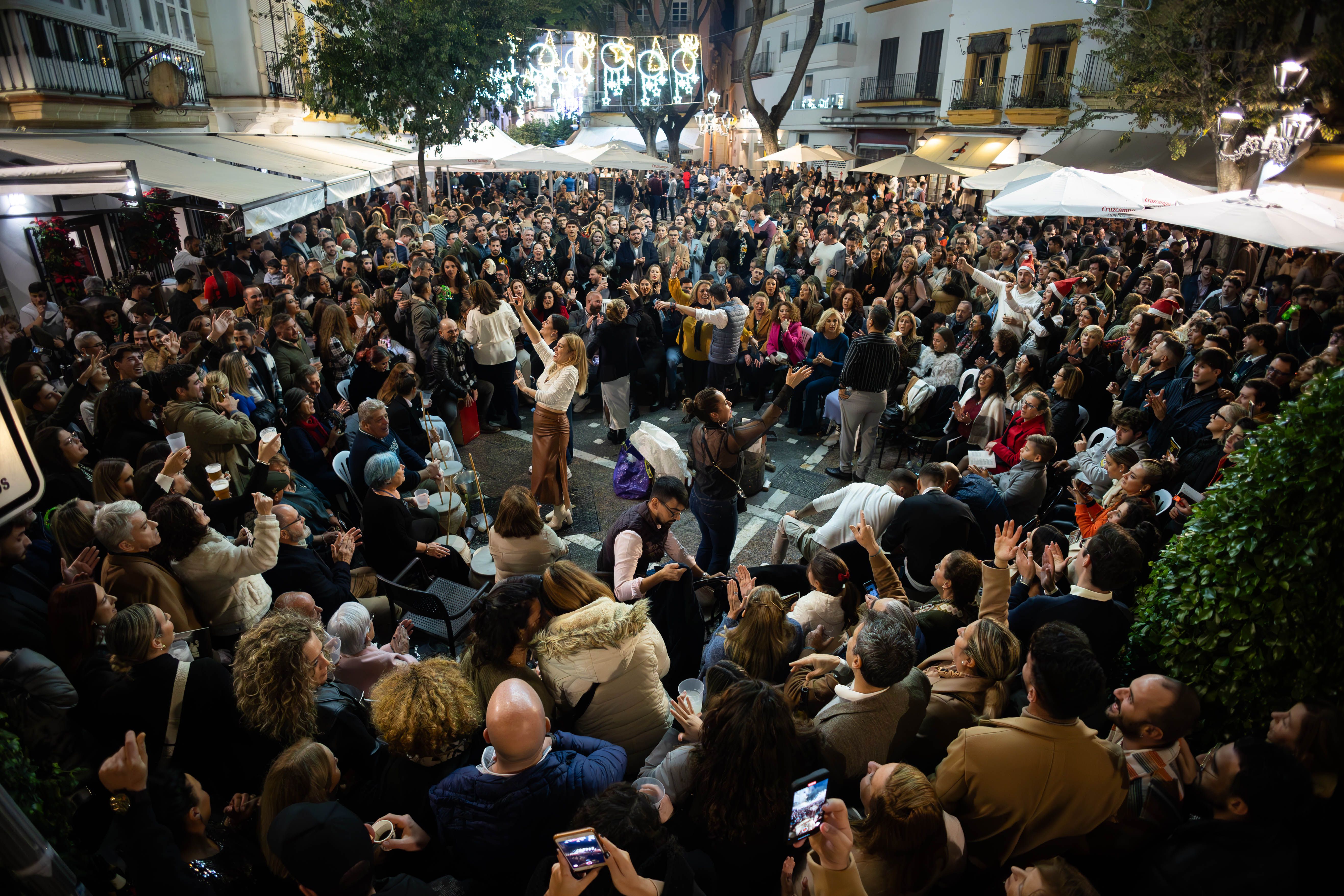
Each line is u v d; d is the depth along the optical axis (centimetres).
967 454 652
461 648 471
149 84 1059
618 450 827
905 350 803
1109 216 957
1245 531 262
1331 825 239
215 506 456
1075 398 634
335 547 451
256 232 847
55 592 299
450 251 1183
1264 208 785
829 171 3167
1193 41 1205
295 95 1538
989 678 292
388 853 267
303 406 584
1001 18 2369
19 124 887
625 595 396
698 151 4866
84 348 612
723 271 1053
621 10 4422
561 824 237
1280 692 258
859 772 263
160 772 249
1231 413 459
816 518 685
